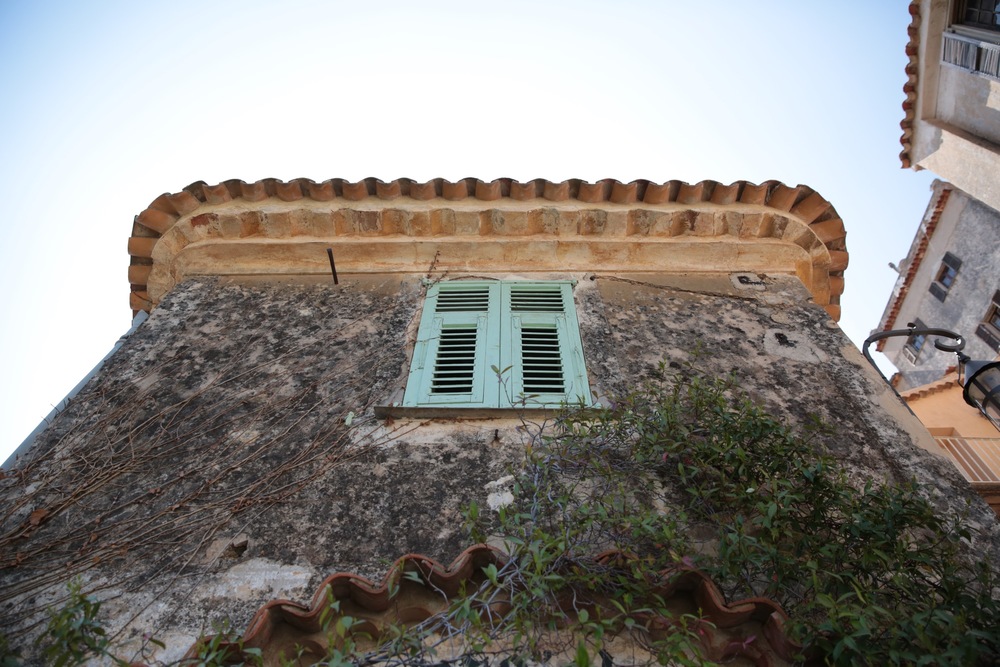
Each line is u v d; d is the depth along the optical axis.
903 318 18.03
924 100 11.04
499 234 5.86
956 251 16.39
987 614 2.95
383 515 3.80
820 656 3.07
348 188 5.88
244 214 5.79
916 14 10.87
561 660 3.12
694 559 3.36
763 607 3.17
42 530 3.76
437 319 5.27
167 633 3.24
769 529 3.46
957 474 4.17
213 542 3.69
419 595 3.30
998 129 9.86
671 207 5.86
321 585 3.19
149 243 5.86
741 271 5.93
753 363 4.95
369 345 5.06
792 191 5.86
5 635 3.21
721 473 3.74
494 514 3.76
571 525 3.43
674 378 4.71
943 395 12.39
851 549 3.46
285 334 5.17
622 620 3.20
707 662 2.77
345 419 4.44
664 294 5.62
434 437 4.29
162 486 4.02
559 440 4.08
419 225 5.83
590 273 5.80
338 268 5.89
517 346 5.02
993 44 9.46
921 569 3.51
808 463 3.83
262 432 4.36
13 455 4.23
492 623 3.12
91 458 4.20
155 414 4.50
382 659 2.86
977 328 15.55
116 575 3.53
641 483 3.92
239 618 3.29
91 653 3.14
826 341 5.20
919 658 2.75
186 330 5.23
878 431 4.45
